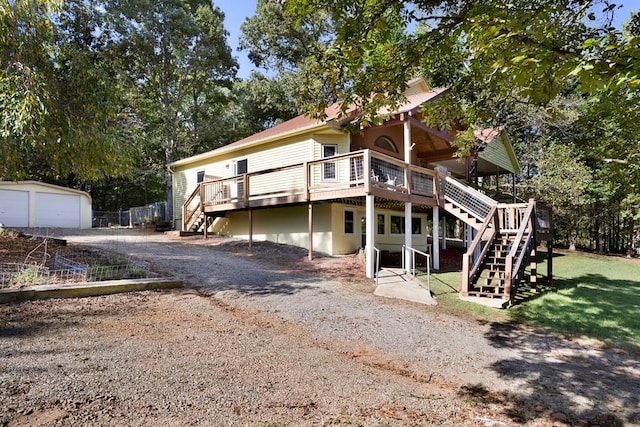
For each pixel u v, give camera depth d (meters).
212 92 28.48
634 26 4.68
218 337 5.36
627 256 20.45
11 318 5.25
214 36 25.19
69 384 3.61
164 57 23.97
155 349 4.69
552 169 19.97
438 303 8.61
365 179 10.68
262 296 7.85
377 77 4.73
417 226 18.81
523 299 9.47
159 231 19.86
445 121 6.65
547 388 4.63
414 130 16.38
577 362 5.66
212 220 17.92
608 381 4.95
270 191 15.47
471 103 7.08
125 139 9.77
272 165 15.59
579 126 9.89
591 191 19.97
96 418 3.11
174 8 23.27
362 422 3.46
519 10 3.50
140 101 24.80
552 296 9.84
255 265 11.09
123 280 7.46
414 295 8.91
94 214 25.77
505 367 5.26
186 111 27.94
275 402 3.68
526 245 10.20
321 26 29.44
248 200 14.15
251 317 6.48
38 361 4.04
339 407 3.71
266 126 33.72
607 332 7.16
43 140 7.66
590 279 12.73
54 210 19.17
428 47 4.41
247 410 3.47
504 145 19.77
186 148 27.05
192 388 3.79
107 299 6.61
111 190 35.53
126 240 14.41
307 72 4.97
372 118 5.20
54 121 7.88
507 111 15.16
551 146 20.08
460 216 13.26
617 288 11.15
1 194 17.53
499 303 8.52
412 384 4.51
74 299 6.40
